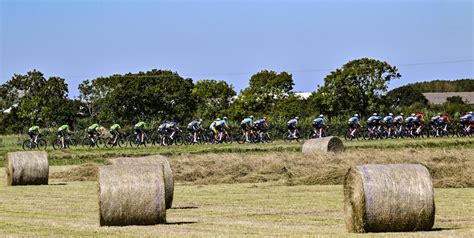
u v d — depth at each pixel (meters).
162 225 48.31
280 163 88.50
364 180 43.47
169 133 148.50
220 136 151.25
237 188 73.69
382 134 164.12
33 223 50.06
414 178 43.62
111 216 47.94
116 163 61.56
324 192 68.31
